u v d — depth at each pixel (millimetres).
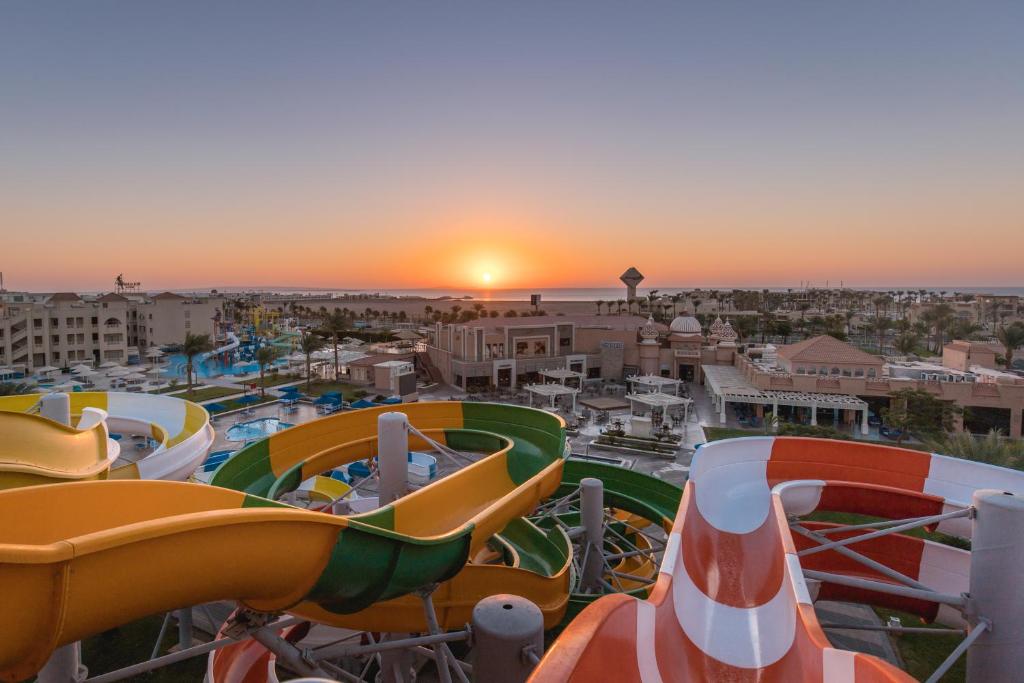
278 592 8773
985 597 12039
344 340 134500
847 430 59469
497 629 9859
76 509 7949
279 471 17453
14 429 15391
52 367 85625
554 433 17969
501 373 79812
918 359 97250
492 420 19969
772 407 65438
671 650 9602
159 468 20750
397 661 15539
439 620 14430
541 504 26547
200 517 7145
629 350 87000
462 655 21688
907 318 159625
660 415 64062
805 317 177250
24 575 5840
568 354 87438
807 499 16094
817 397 61125
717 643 10820
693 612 11414
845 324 165125
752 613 11695
